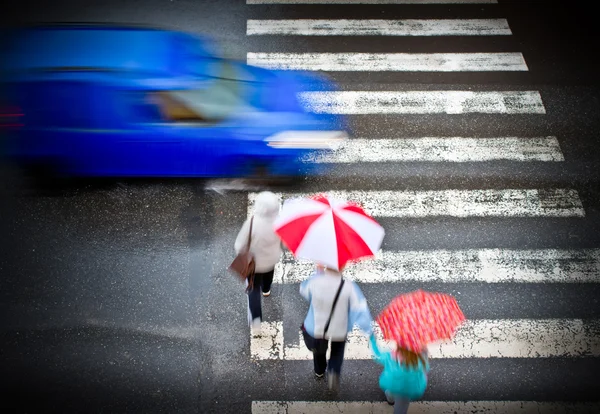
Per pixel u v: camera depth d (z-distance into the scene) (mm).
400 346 5191
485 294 7445
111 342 6891
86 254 7707
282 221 5465
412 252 7828
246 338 6961
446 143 9070
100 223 8031
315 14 11102
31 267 7566
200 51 8727
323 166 8703
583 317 7258
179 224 8039
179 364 6738
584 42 10695
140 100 8008
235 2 11297
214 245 7832
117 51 8367
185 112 8031
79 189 8383
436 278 7590
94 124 8031
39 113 8062
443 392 6609
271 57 10281
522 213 8273
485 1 11453
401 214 8227
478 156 8922
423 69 10141
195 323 7082
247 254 6031
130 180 8477
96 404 6426
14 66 8312
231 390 6562
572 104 9656
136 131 8008
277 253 6176
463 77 10031
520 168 8805
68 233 7922
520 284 7543
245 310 7199
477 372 6766
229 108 8133
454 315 5082
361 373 6711
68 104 8023
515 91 9836
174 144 8078
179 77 8211
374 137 9086
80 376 6621
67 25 8781
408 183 8570
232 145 8109
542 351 6949
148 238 7883
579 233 8070
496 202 8383
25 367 6676
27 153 8266
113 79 8055
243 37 10625
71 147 8148
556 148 9062
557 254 7844
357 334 7023
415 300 5152
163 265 7613
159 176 8453
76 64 8203
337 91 9719
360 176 8633
